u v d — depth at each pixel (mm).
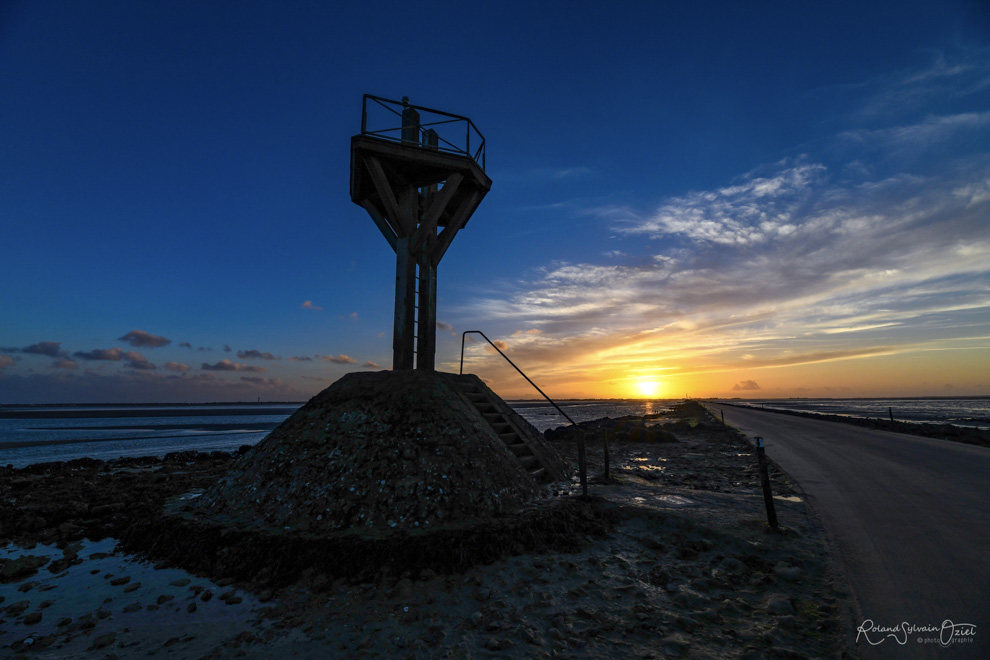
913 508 7160
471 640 3799
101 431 40312
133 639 4062
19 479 13398
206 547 6000
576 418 63531
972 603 3996
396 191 11266
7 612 4699
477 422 8469
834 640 3543
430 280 11539
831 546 5555
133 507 8945
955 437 18188
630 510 7094
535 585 4801
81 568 5965
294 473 7137
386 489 6508
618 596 4527
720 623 3920
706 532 6164
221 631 4168
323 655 3688
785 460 12930
